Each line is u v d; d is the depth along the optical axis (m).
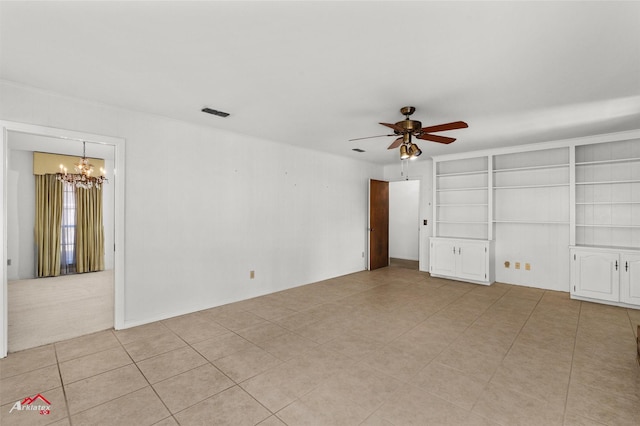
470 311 3.93
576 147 4.69
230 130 4.20
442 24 1.80
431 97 2.94
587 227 4.64
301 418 1.91
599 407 2.01
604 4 1.59
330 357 2.70
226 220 4.21
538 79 2.54
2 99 2.64
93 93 2.90
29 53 2.16
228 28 1.85
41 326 3.41
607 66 2.30
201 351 2.81
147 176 3.49
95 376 2.39
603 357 2.69
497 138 4.52
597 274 4.24
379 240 6.89
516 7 1.63
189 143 3.83
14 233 5.85
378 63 2.29
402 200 8.34
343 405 2.04
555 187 4.96
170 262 3.68
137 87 2.76
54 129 2.88
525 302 4.31
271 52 2.14
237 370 2.48
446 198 6.16
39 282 5.61
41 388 2.23
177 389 2.22
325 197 5.75
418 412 1.96
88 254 6.54
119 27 1.84
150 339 3.07
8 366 2.54
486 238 5.64
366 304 4.21
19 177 5.90
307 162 5.38
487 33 1.89
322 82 2.62
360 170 6.58
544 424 1.85
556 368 2.51
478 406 2.02
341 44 2.03
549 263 5.02
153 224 3.54
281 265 4.94
